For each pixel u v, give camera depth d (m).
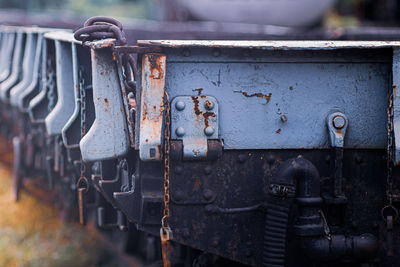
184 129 3.12
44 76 5.12
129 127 3.20
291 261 3.32
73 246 5.58
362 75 3.23
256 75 3.17
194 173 3.19
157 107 3.03
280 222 3.12
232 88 3.15
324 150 3.25
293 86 3.20
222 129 3.16
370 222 3.30
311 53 3.19
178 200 3.19
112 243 5.44
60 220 6.27
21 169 6.89
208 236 3.24
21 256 5.41
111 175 3.65
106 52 3.16
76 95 3.91
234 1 10.41
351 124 3.24
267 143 3.20
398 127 3.16
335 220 3.29
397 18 18.08
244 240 3.25
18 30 6.75
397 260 3.29
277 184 3.10
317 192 3.12
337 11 19.20
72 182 4.83
